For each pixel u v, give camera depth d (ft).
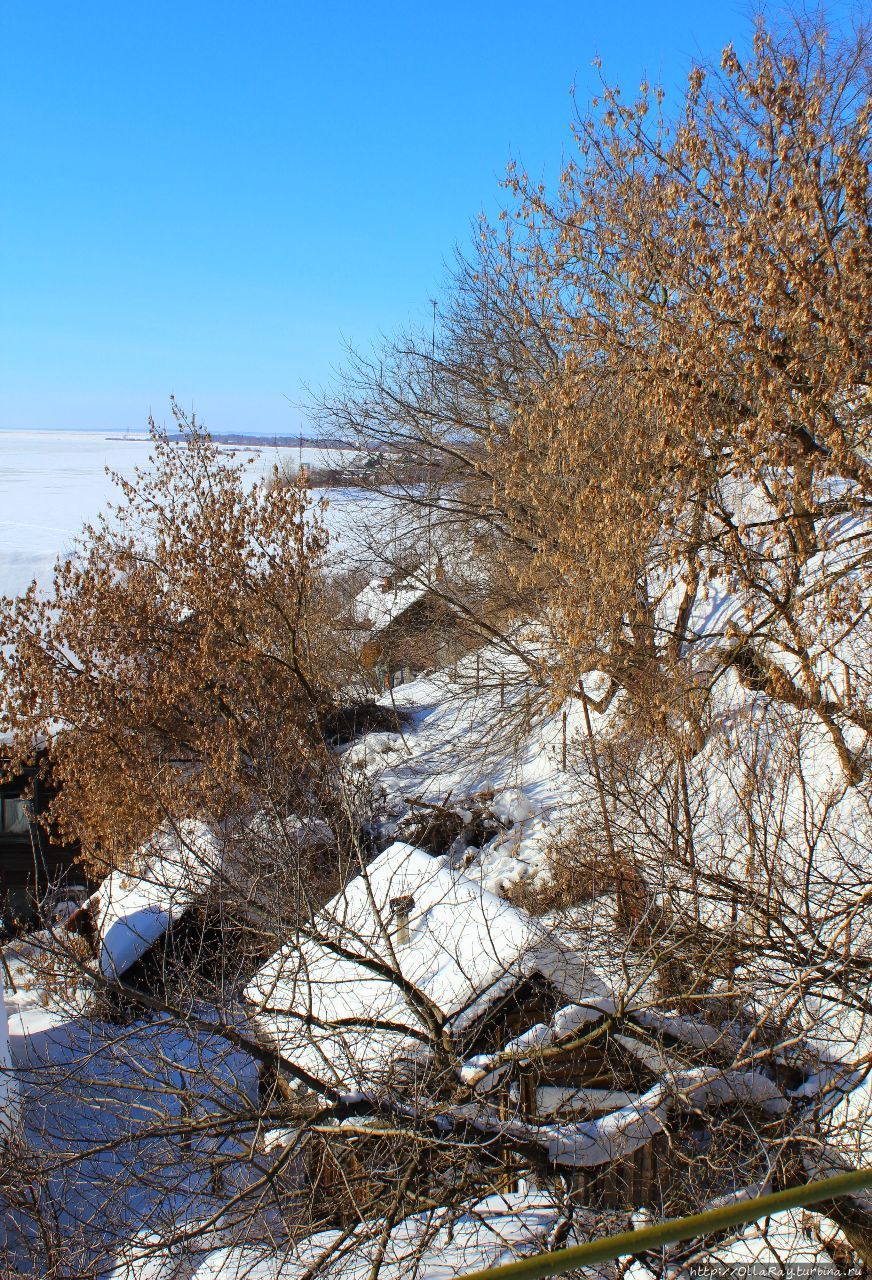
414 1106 26.17
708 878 29.76
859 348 34.50
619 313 46.03
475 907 33.55
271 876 32.53
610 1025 26.07
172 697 64.69
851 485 39.14
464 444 78.84
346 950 28.78
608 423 47.37
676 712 44.11
